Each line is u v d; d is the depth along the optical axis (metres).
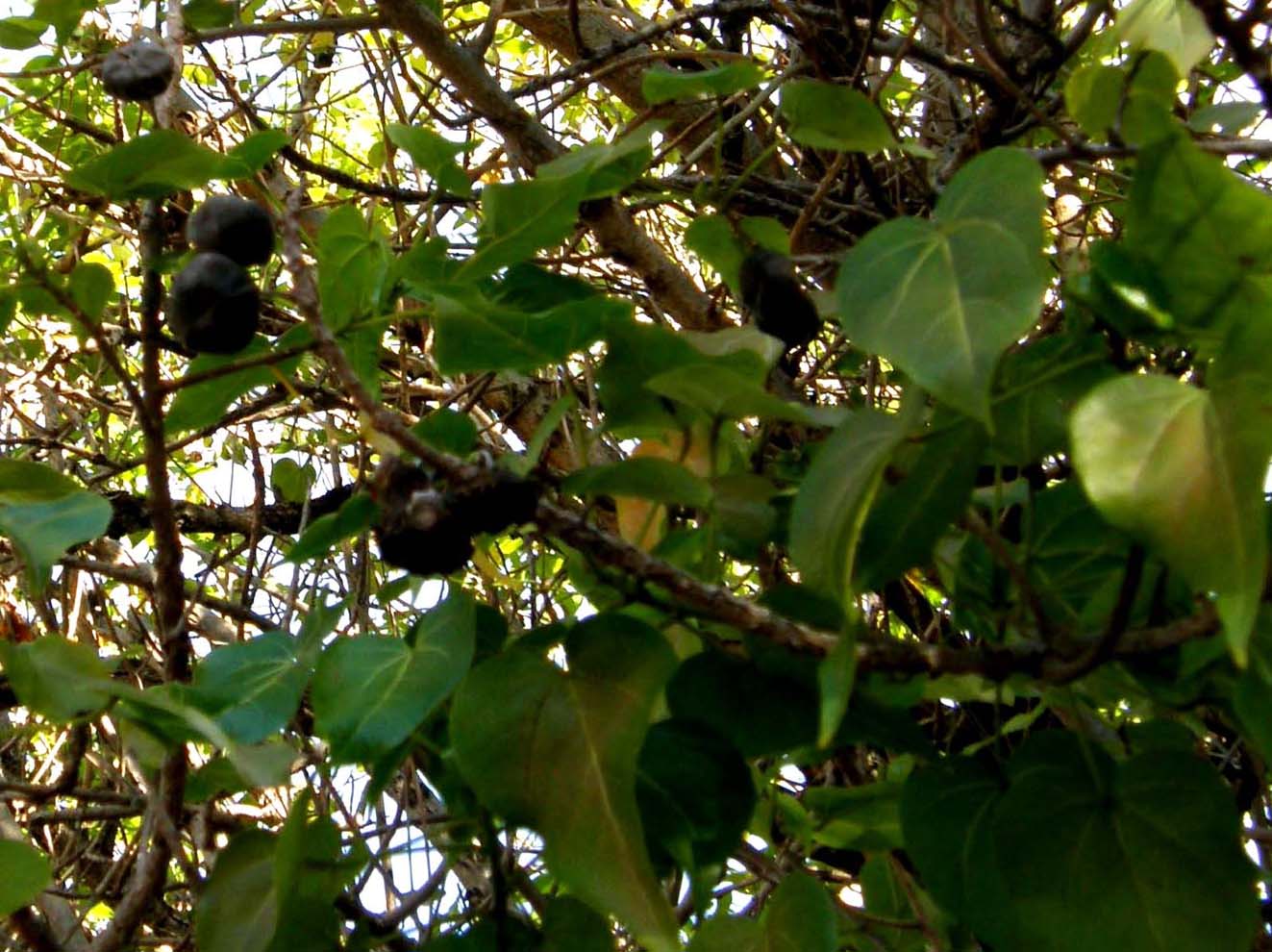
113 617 1.51
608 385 0.80
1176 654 0.76
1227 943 0.73
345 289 0.83
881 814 0.91
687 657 0.82
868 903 0.98
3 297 0.78
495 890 0.79
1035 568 0.81
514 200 0.79
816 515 0.69
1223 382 0.62
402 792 1.09
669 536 0.79
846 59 1.19
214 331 0.77
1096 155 0.80
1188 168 0.67
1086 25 0.99
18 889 0.76
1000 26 1.15
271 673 0.81
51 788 0.87
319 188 1.67
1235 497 0.61
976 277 0.65
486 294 0.90
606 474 0.75
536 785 0.72
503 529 0.70
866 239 0.68
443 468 0.69
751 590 1.16
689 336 0.83
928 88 1.34
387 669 0.75
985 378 0.63
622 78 1.46
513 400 1.34
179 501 1.48
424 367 1.43
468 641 0.75
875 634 0.76
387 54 1.30
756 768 0.89
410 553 0.70
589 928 0.79
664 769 0.78
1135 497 0.62
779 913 0.82
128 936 0.81
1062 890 0.74
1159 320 0.69
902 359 0.65
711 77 0.85
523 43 1.81
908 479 0.73
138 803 0.88
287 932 0.80
